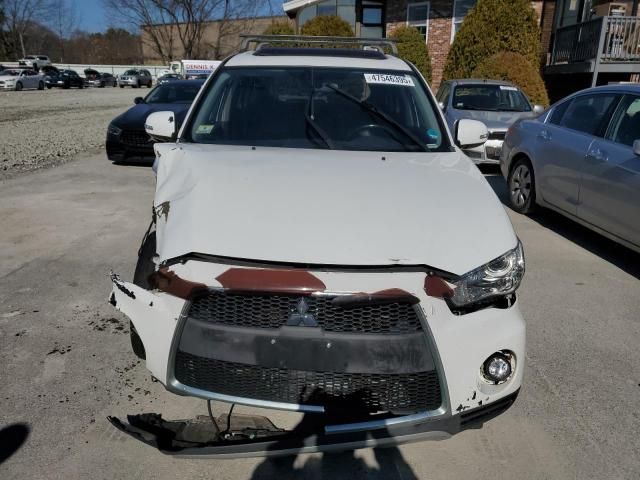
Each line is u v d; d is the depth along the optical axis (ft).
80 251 16.63
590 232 19.83
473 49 47.55
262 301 6.77
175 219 7.67
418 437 7.10
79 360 10.55
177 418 8.71
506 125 28.81
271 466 8.00
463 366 6.98
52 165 30.91
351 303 6.63
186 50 145.07
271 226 7.25
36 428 8.63
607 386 10.21
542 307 13.44
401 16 65.21
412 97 11.55
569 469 8.12
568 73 46.96
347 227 7.26
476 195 8.36
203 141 10.58
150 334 7.20
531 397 9.83
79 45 270.87
